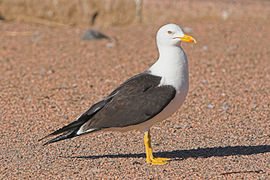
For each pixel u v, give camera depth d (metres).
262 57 17.28
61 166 8.98
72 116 12.07
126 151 9.78
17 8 23.62
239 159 9.05
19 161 9.27
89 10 23.66
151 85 8.76
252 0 27.16
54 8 23.67
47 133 10.95
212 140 10.30
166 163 8.97
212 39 19.59
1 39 19.83
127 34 20.80
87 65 16.52
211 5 25.34
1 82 14.77
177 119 11.76
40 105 12.84
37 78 15.20
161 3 25.34
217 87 14.22
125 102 8.73
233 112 12.19
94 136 10.69
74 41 19.62
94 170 8.67
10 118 11.89
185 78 8.83
